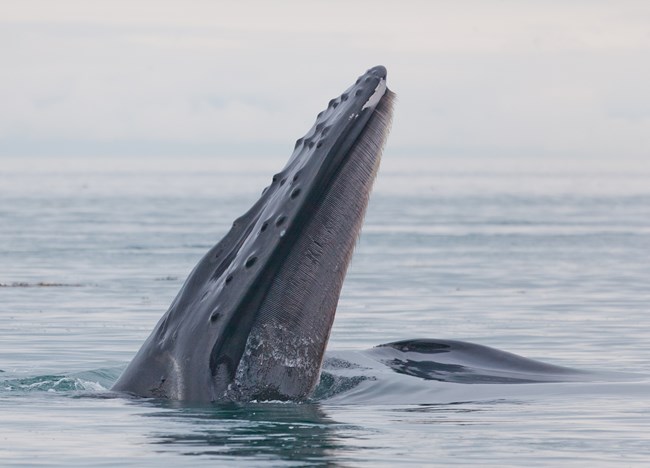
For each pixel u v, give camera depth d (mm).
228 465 42531
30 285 159625
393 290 154125
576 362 85750
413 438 45688
